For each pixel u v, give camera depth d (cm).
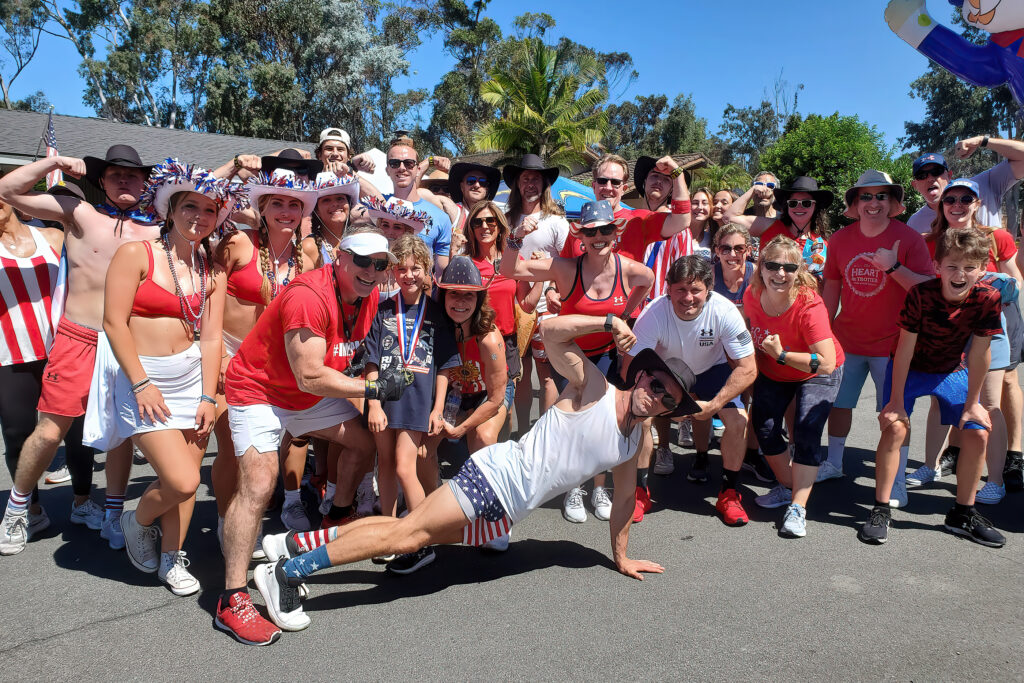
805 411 399
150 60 3538
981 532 379
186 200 303
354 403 353
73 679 255
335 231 417
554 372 454
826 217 553
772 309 403
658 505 443
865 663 266
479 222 460
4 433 410
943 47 523
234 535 287
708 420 480
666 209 527
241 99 3422
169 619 299
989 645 278
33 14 3616
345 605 312
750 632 288
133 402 307
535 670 261
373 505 413
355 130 3875
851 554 366
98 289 366
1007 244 470
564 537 392
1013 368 461
